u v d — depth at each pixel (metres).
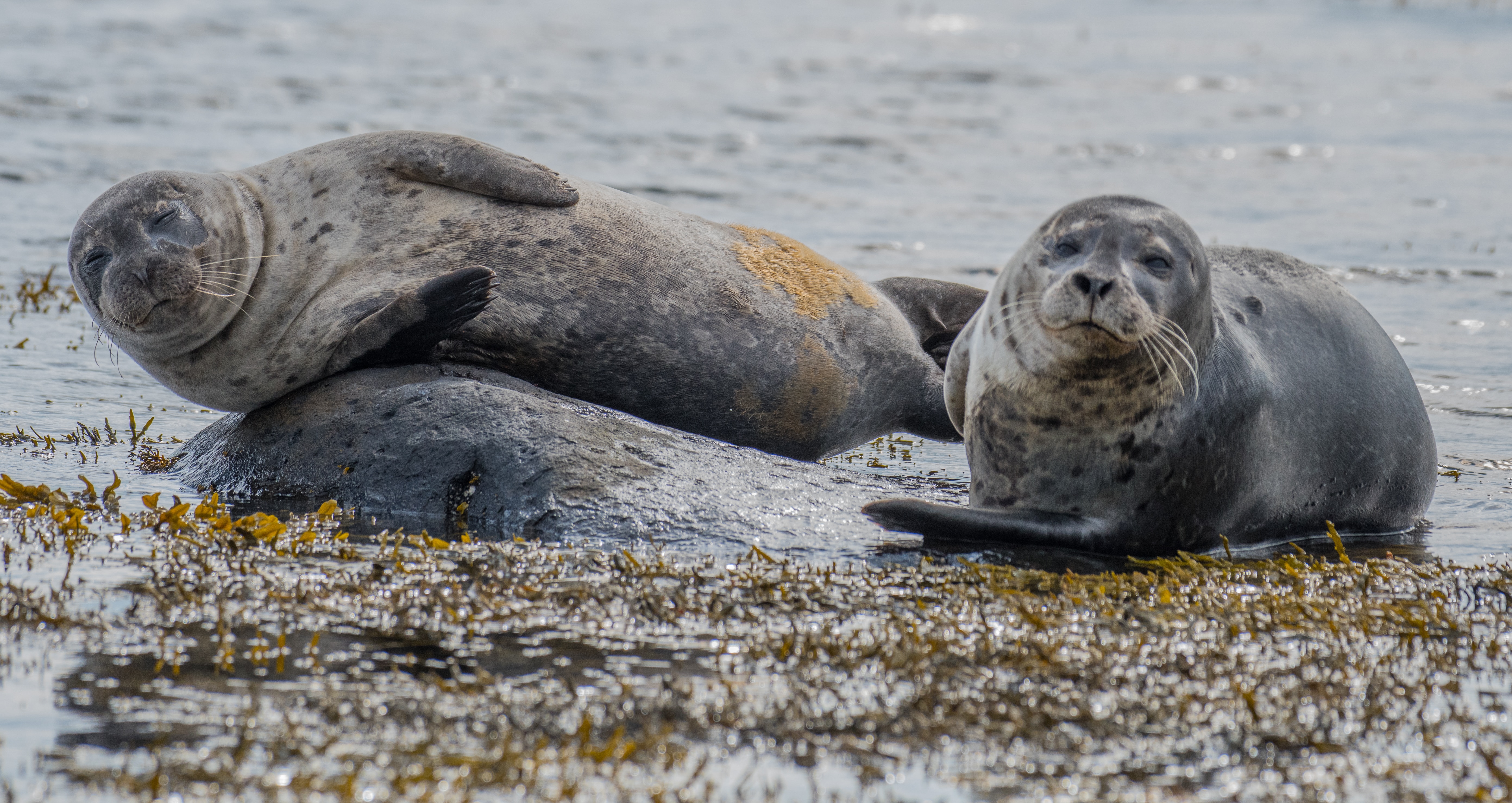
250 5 143.75
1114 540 23.27
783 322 29.30
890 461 31.12
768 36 141.12
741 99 94.88
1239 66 119.88
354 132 74.06
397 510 24.08
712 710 15.43
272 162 28.88
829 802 13.59
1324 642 18.44
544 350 27.27
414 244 27.42
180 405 32.41
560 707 15.44
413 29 131.62
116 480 24.41
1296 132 84.88
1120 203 22.61
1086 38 144.12
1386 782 14.33
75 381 33.62
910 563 21.81
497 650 17.16
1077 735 15.26
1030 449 23.47
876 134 82.56
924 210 60.56
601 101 91.12
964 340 26.23
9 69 90.75
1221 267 26.00
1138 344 21.50
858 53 126.62
